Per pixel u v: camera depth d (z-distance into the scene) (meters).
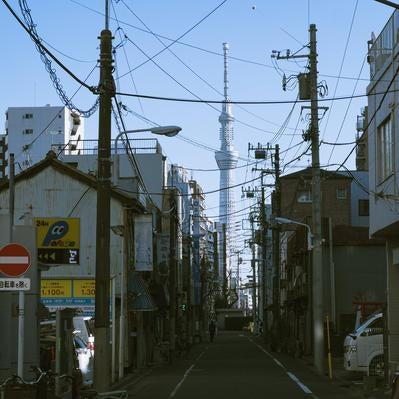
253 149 55.78
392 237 28.62
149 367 39.75
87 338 25.86
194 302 90.81
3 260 14.93
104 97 20.75
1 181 38.75
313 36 35.56
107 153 20.84
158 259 49.12
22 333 15.12
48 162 38.22
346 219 75.88
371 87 27.81
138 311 37.81
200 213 120.44
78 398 16.92
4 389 13.50
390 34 25.70
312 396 23.50
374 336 27.75
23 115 100.75
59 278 37.31
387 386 23.80
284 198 77.56
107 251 20.80
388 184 25.30
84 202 38.03
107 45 20.70
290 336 57.22
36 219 34.91
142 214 37.91
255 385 27.66
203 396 23.69
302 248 53.81
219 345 71.88
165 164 67.81
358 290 47.66
